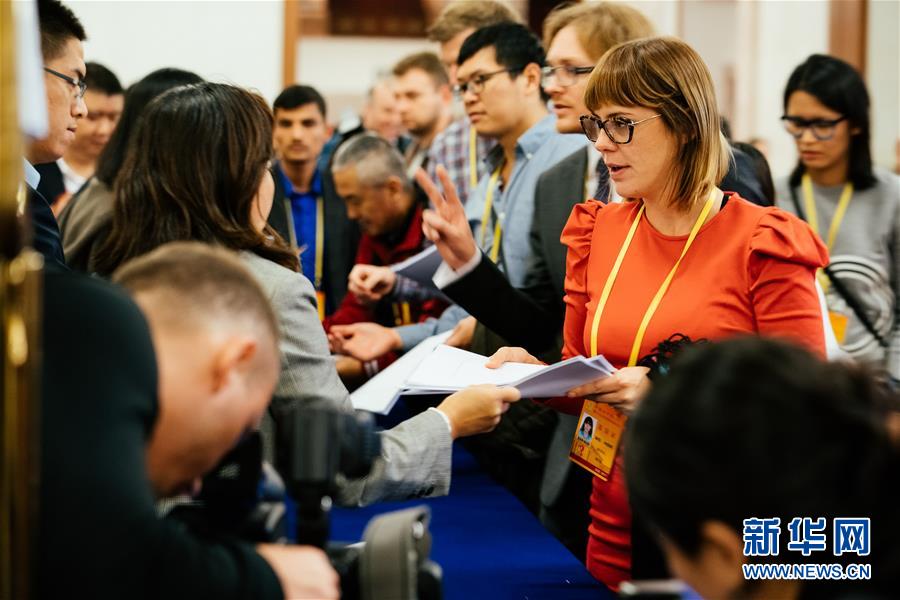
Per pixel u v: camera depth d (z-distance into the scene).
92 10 6.80
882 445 0.93
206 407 1.22
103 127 4.69
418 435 1.95
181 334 1.22
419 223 4.05
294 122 4.68
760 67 8.41
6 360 1.02
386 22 12.70
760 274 2.03
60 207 4.67
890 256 3.48
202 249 1.32
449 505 2.51
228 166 1.97
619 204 2.33
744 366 0.97
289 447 1.26
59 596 1.06
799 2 7.60
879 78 6.78
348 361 3.53
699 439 0.95
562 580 1.96
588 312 2.25
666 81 2.05
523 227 3.20
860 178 3.48
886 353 3.44
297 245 4.66
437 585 1.32
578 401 2.37
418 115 5.39
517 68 3.35
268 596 1.18
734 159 2.41
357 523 2.32
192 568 1.12
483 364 2.31
